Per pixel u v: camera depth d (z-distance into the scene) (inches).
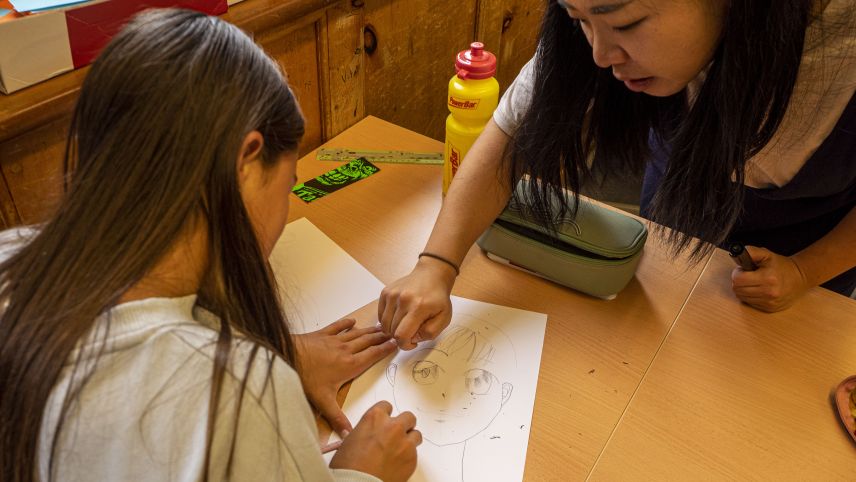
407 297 33.7
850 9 29.2
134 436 18.1
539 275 38.3
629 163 40.1
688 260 38.5
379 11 51.1
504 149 38.5
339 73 49.1
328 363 31.4
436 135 68.9
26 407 18.3
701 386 32.1
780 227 43.6
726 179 31.9
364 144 49.2
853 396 30.9
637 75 29.5
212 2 35.8
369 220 41.8
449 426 29.9
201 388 18.3
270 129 20.1
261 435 19.2
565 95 35.3
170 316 19.2
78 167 18.9
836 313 36.1
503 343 34.0
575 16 28.8
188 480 18.1
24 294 18.3
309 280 37.2
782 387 32.2
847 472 28.7
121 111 18.2
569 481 27.8
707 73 30.7
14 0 30.5
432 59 61.7
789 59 27.6
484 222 37.9
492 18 69.1
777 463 28.9
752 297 36.1
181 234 19.0
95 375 18.1
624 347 34.1
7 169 31.4
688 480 28.1
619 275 35.7
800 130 34.7
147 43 18.6
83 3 30.9
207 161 18.2
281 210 22.6
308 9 41.9
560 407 30.9
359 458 26.6
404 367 32.7
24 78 30.4
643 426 30.2
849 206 41.3
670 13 26.3
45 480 19.7
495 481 27.7
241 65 19.2
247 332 20.4
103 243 18.1
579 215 37.3
